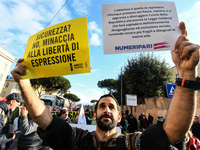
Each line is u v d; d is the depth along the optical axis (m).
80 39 1.28
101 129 1.12
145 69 16.02
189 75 0.84
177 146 0.84
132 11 1.23
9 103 2.39
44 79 29.73
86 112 7.04
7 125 2.19
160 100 12.20
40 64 1.32
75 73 1.21
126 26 1.20
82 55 1.23
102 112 1.18
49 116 1.12
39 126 1.09
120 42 1.16
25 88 1.14
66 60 1.26
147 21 1.19
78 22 1.34
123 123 6.16
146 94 15.63
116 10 1.24
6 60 26.17
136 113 15.05
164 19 1.17
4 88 33.75
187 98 0.81
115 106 1.24
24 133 1.92
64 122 1.18
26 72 1.30
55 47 1.32
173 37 1.11
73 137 1.12
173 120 0.83
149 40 1.13
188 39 0.96
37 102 1.11
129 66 17.88
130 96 13.70
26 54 1.43
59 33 1.36
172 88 5.76
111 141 1.01
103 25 1.22
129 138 1.01
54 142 1.04
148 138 0.89
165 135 0.83
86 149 1.02
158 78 15.41
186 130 0.80
